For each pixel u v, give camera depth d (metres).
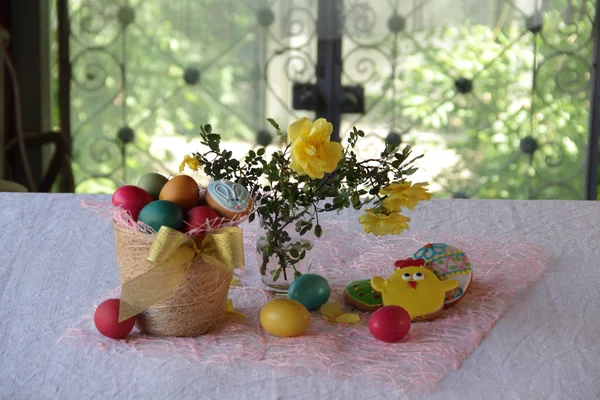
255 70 3.57
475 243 1.57
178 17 3.52
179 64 3.56
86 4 3.48
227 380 1.15
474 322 1.30
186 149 3.63
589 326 1.30
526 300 1.38
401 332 1.24
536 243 1.58
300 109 3.61
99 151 3.61
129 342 1.24
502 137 3.64
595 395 1.15
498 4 3.52
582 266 1.50
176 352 1.21
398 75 3.59
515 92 3.60
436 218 1.67
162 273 1.22
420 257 1.41
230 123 3.62
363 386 1.14
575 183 3.67
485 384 1.16
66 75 3.53
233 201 1.24
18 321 1.30
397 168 1.33
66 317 1.32
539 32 3.54
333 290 1.42
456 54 3.57
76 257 1.49
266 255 1.38
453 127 3.64
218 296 1.26
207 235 1.23
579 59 3.57
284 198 1.33
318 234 1.36
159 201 1.23
